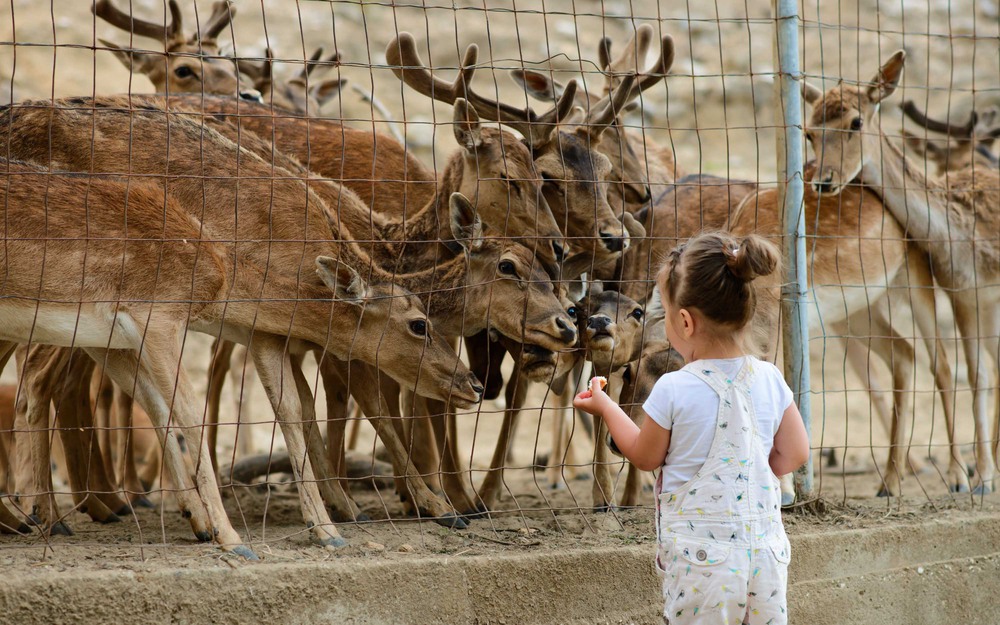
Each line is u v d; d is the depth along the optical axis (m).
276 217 6.16
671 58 7.71
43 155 6.11
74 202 5.36
